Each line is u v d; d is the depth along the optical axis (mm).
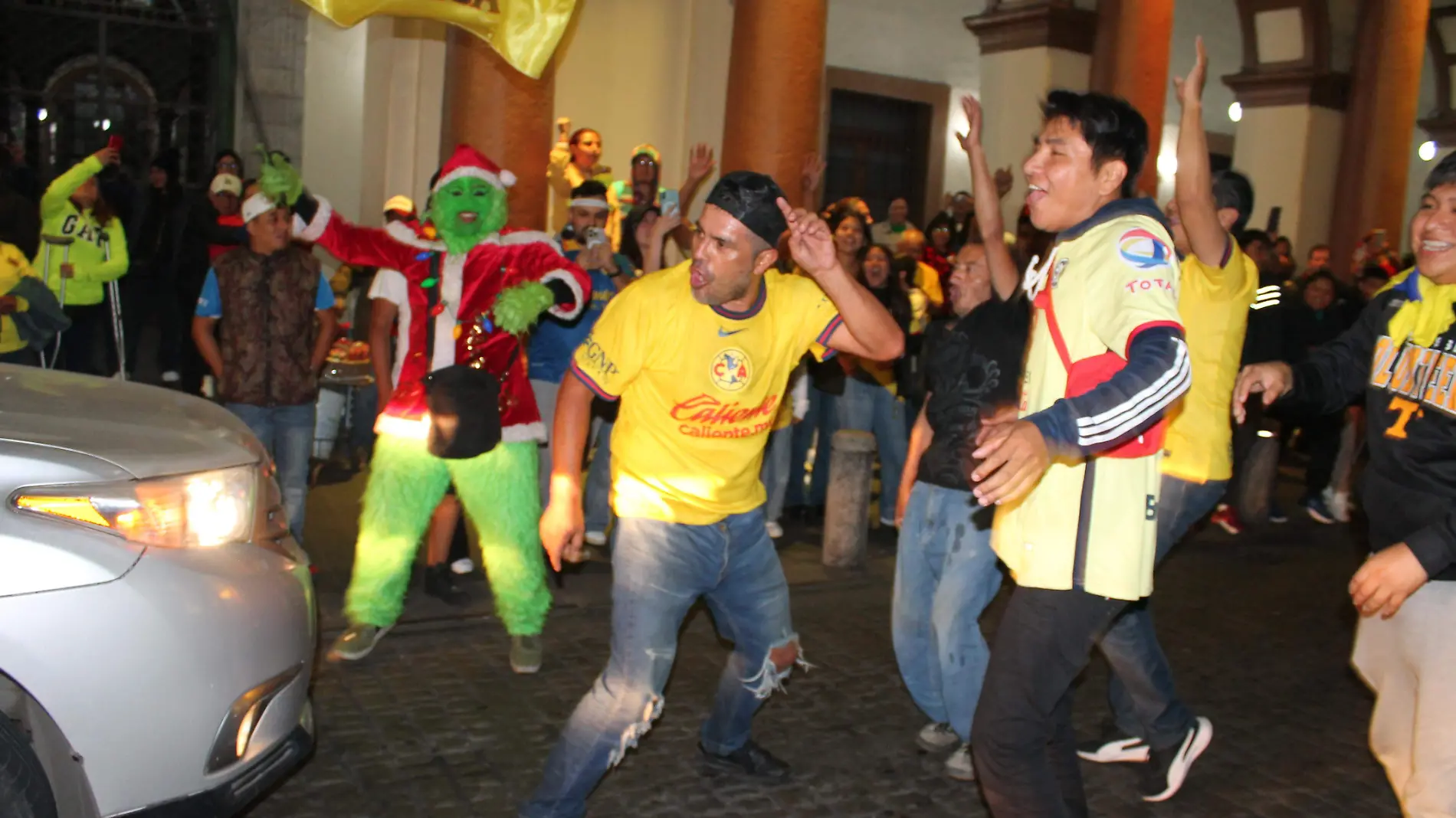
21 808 2629
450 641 5410
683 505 3441
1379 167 16234
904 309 7504
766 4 8625
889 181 14250
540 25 6973
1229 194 4500
